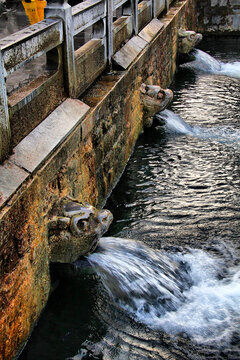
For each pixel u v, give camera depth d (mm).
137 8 8859
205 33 18766
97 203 6328
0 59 3656
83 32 10398
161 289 5109
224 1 18141
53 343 4379
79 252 4695
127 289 4988
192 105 11078
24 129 4289
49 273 4652
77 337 4484
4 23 10266
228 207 6793
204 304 5055
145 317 4820
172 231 6227
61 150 4684
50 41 4703
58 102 5152
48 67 5102
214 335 4641
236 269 5590
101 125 6156
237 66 14562
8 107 3922
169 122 9531
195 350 4453
